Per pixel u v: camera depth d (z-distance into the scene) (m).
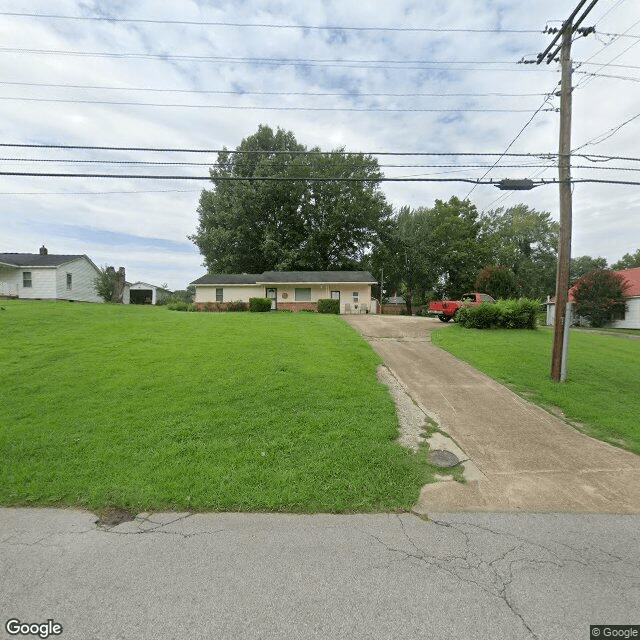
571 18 8.08
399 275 39.41
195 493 3.87
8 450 4.68
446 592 2.54
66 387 6.82
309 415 5.93
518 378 8.62
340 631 2.21
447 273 37.47
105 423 5.47
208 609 2.37
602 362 10.16
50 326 12.41
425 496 4.01
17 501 3.75
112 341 10.48
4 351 9.08
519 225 43.91
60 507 3.67
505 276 26.03
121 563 2.82
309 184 37.09
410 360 10.45
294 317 18.89
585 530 3.39
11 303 18.28
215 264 39.25
